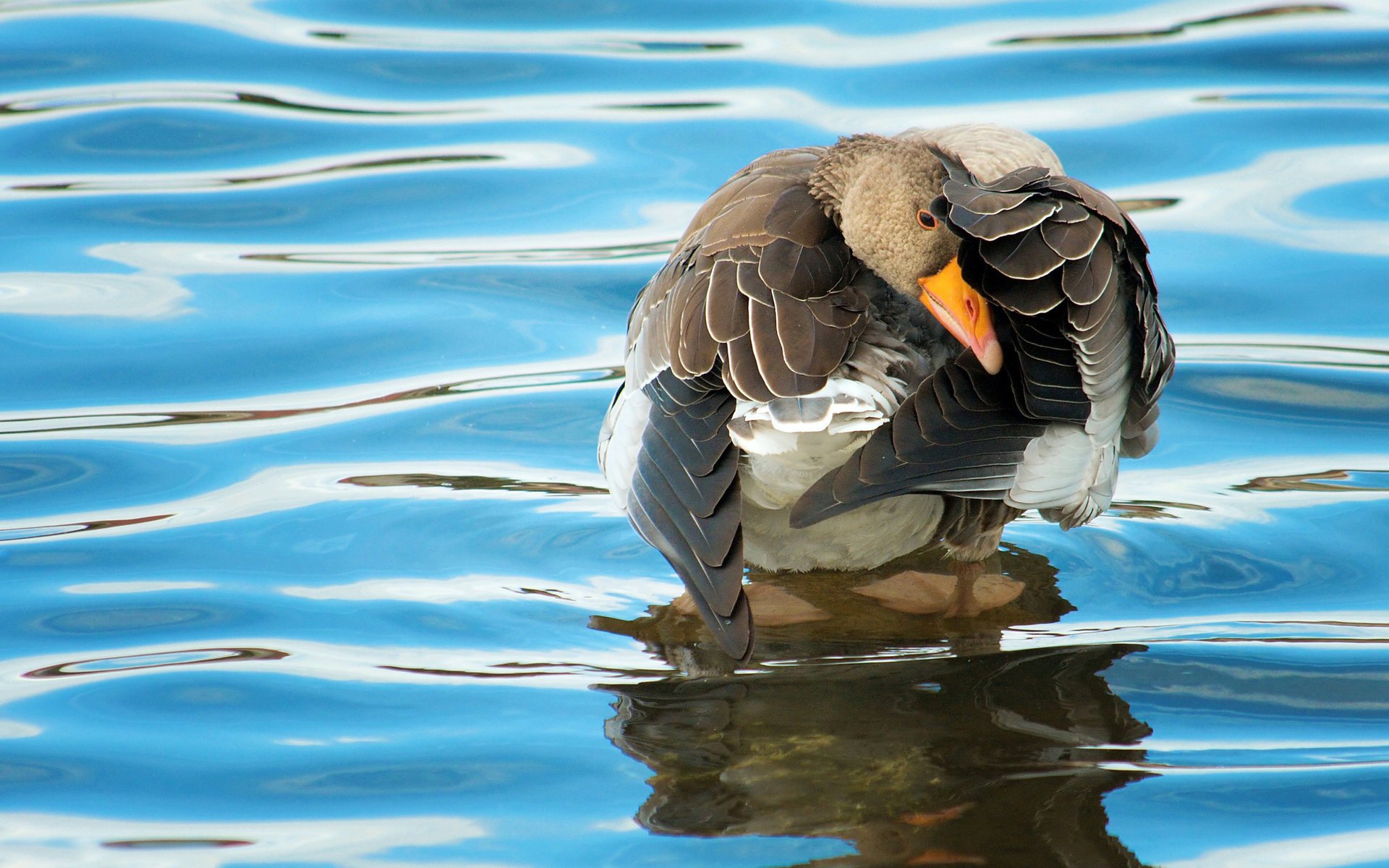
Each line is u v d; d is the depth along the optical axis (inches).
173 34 831.1
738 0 894.4
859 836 276.7
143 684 339.3
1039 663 352.2
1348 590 387.5
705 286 382.6
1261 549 412.5
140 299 581.9
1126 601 390.0
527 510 438.3
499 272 612.1
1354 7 863.1
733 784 296.0
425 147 715.4
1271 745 308.8
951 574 416.5
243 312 574.6
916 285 392.5
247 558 405.4
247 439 483.2
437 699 332.8
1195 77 768.3
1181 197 654.5
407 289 597.0
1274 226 629.3
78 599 382.3
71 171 685.3
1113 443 391.5
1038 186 366.6
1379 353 536.7
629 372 415.2
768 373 355.9
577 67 798.5
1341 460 467.8
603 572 404.8
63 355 537.6
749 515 405.1
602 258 621.6
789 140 700.7
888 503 392.5
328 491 447.2
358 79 784.3
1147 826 278.5
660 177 682.8
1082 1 884.0
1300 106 737.0
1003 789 292.5
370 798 293.9
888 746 310.2
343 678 343.0
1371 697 329.4
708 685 341.4
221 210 660.1
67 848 279.1
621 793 293.3
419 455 474.6
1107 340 375.2
